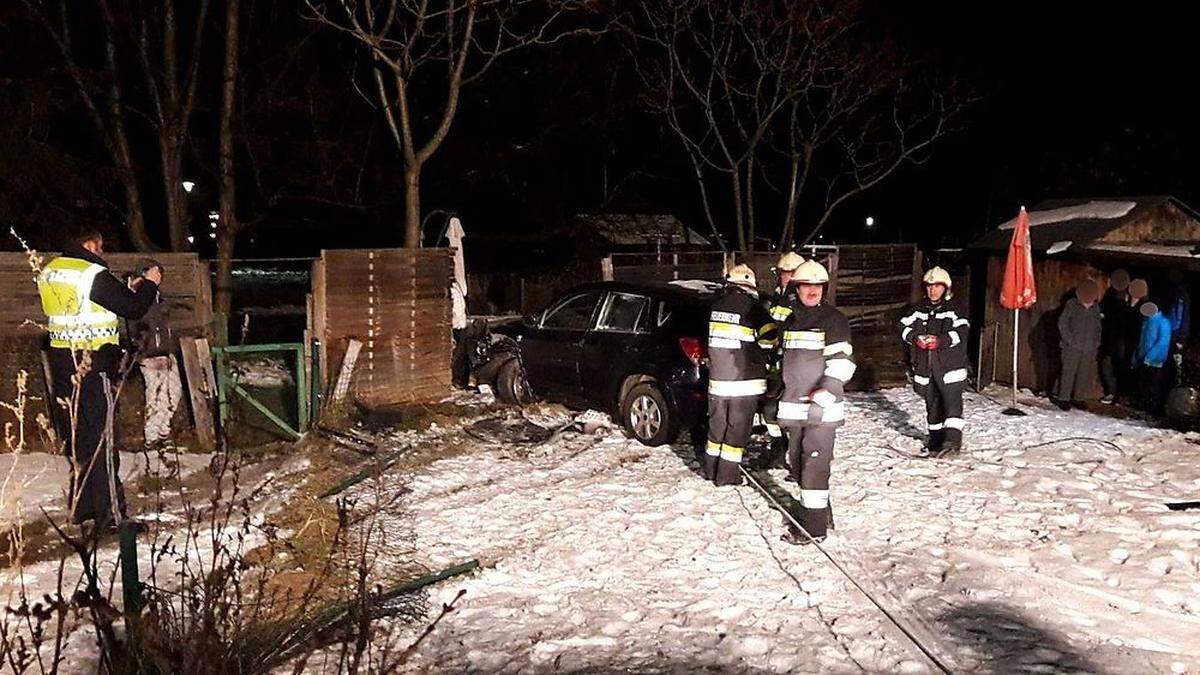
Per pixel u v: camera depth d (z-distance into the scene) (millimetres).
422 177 25406
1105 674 4941
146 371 8508
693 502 7789
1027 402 13008
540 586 6090
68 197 14086
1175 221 13461
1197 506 7758
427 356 11438
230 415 9383
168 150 13656
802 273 6949
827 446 6824
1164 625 5641
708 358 9062
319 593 5691
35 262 5324
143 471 7789
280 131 19734
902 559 6590
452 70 13375
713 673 4957
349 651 4676
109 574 5746
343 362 10320
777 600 5902
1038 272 13680
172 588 5516
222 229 13477
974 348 15812
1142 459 9422
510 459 9148
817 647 5242
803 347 6930
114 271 9219
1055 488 8320
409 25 17578
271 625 4973
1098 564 6590
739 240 21516
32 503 6863
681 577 6258
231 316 17906
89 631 4961
